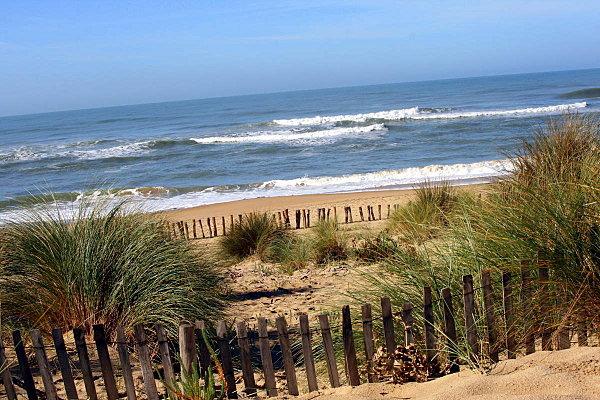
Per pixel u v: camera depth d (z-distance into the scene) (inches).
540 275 171.3
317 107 4141.2
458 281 187.3
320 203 853.8
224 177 1306.6
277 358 222.1
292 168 1362.0
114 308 223.1
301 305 297.9
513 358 167.5
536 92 3799.2
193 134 2447.1
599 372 147.8
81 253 230.2
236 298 319.6
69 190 1227.2
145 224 255.3
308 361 166.4
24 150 2156.7
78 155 1838.1
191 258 251.9
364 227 527.5
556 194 188.4
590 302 168.4
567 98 2987.2
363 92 6658.5
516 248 182.7
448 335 169.2
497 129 1743.4
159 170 1459.2
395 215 474.3
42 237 238.1
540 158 289.3
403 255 213.0
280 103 5428.2
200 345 171.0
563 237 173.3
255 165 1444.4
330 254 429.1
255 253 474.9
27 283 227.5
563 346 167.9
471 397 139.6
